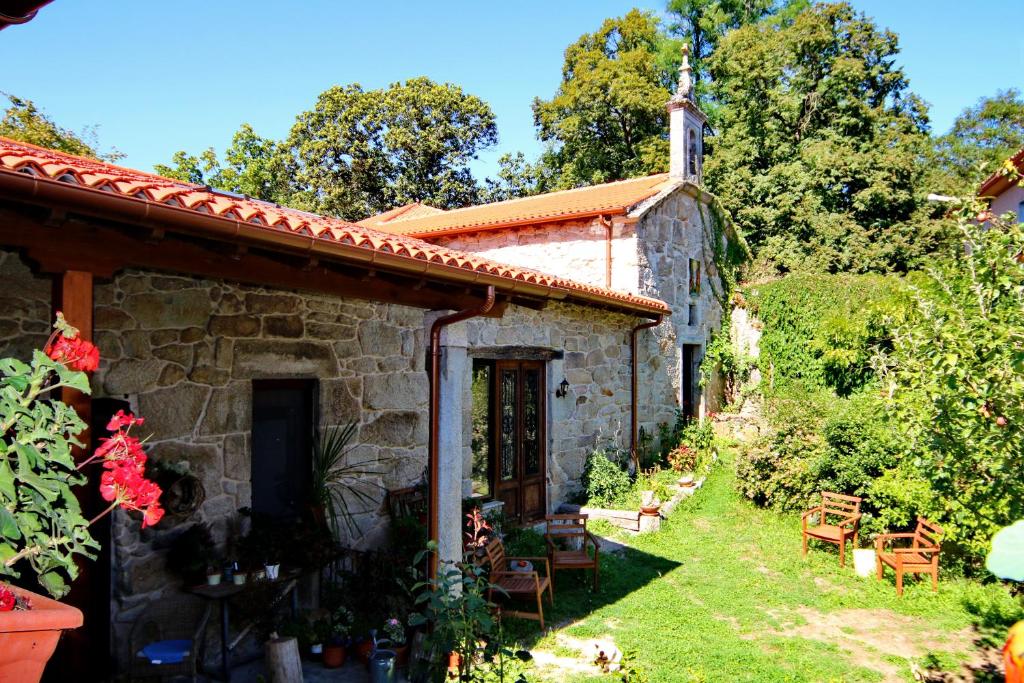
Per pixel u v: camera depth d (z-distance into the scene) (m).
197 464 5.02
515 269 5.79
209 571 4.58
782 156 21.77
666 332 12.90
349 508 6.08
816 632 5.96
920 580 7.18
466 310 4.98
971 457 4.61
